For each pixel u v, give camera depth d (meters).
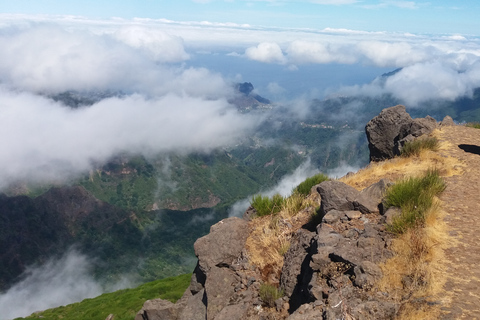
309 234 9.14
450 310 5.27
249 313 7.91
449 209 9.57
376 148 20.77
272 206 12.39
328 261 7.39
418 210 8.55
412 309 5.53
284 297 8.00
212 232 10.51
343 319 5.63
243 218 12.50
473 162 14.16
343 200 9.95
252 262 9.55
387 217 8.71
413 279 6.32
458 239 7.68
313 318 6.02
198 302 9.35
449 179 12.45
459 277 6.19
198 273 10.20
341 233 8.66
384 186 10.50
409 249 7.18
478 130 20.14
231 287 8.95
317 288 6.82
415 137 19.12
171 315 9.62
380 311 5.67
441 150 16.39
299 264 8.44
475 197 10.47
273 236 10.42
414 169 14.27
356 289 6.46
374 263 6.95
